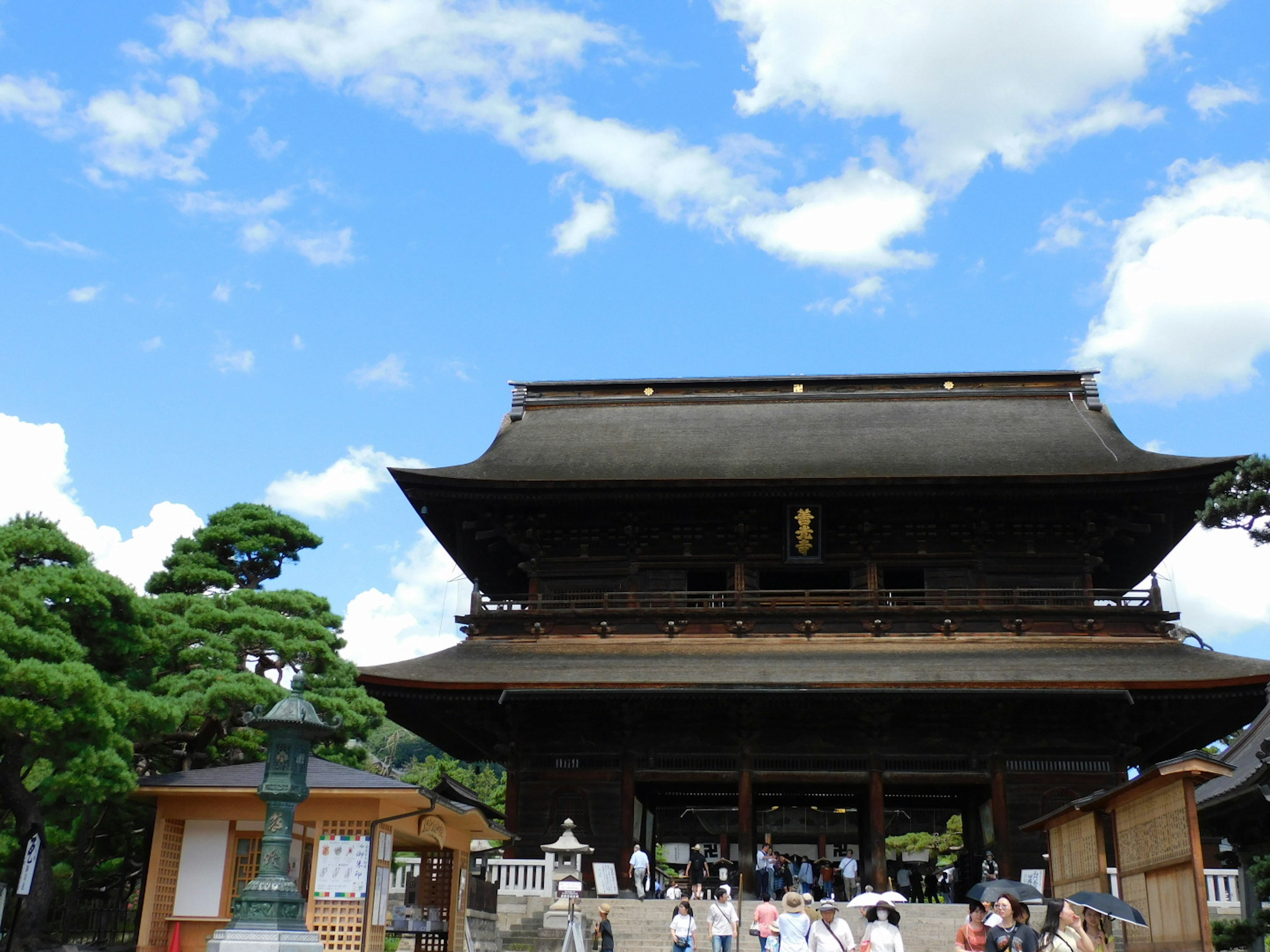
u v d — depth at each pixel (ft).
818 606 176.65
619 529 186.29
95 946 116.06
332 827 94.32
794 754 163.84
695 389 219.41
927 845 248.93
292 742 79.30
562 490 179.42
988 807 163.22
